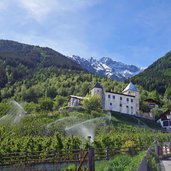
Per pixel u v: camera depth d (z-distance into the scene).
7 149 41.50
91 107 126.00
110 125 104.94
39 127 83.38
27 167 28.11
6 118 102.94
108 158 34.22
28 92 169.75
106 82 188.25
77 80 193.00
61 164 31.47
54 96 172.88
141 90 194.25
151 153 34.00
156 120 138.62
